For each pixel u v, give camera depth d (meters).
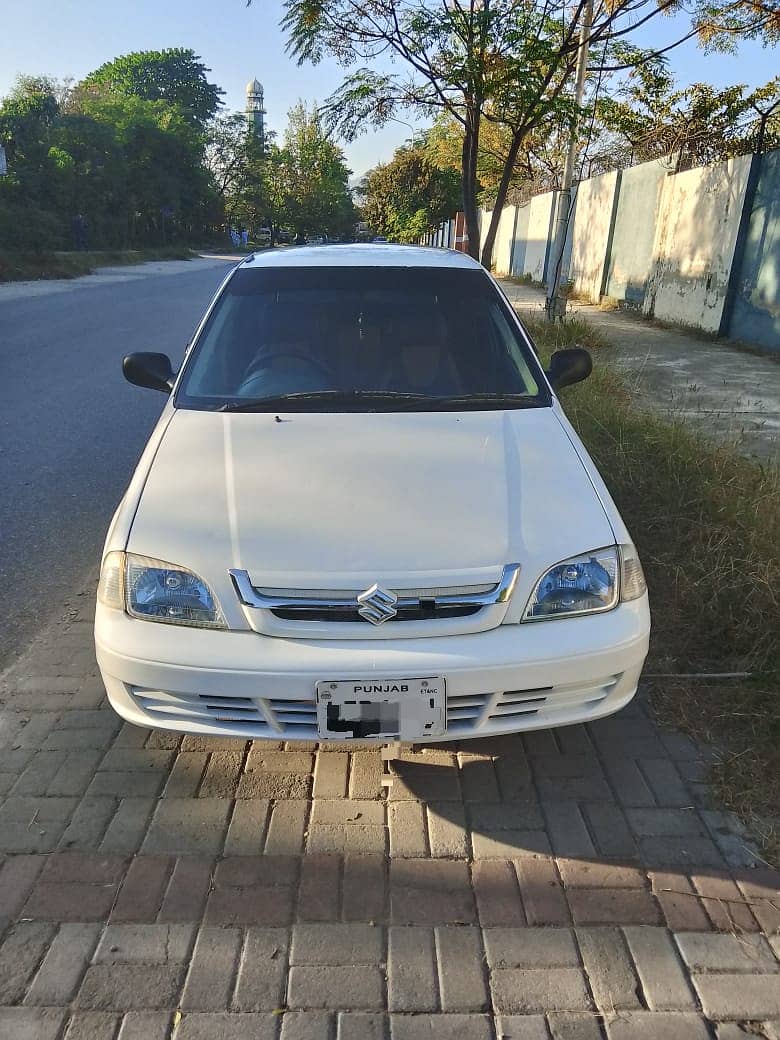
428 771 2.77
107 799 2.61
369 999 1.96
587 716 2.50
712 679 3.26
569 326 10.62
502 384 3.38
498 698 2.36
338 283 3.76
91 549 4.52
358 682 2.27
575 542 2.50
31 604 3.89
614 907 2.23
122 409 7.72
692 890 2.29
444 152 21.33
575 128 10.72
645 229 15.70
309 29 10.06
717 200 12.47
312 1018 1.92
